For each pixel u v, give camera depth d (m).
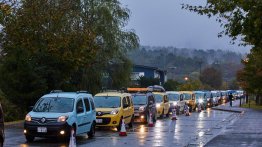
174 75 146.12
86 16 42.94
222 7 13.03
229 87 134.75
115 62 46.91
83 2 44.75
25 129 18.86
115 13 46.25
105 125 25.00
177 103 44.06
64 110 19.44
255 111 48.31
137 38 47.75
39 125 18.64
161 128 27.62
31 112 19.38
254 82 51.66
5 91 31.44
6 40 35.09
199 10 13.92
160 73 95.94
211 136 22.77
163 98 38.62
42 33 35.09
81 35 35.88
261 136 22.28
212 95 63.06
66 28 37.00
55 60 34.19
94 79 43.66
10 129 24.84
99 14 44.53
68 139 19.03
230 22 13.82
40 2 35.91
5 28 35.00
